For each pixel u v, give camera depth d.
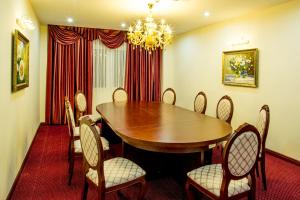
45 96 5.87
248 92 4.46
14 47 2.67
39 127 5.55
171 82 7.07
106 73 6.34
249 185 2.05
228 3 3.76
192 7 3.98
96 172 2.11
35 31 4.62
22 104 3.30
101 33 6.07
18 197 2.58
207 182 2.02
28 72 3.67
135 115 3.37
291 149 3.68
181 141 2.21
